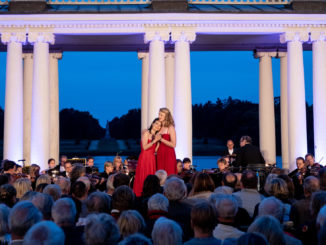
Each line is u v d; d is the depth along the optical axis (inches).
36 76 1128.2
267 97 1341.0
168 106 1327.5
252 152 778.8
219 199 334.6
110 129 4350.4
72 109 4254.4
